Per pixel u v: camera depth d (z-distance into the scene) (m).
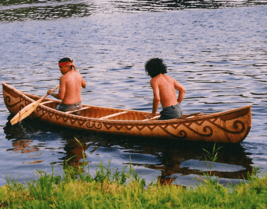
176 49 37.31
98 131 14.77
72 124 15.30
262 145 12.58
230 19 61.72
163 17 67.25
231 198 7.73
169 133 13.45
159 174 10.52
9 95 17.77
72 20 64.56
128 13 74.50
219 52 35.09
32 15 70.69
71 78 15.86
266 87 21.66
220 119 12.50
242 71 26.75
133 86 23.08
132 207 7.29
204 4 89.69
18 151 12.77
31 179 10.23
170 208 7.38
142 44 40.62
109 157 12.12
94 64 30.72
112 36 46.88
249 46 37.81
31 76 26.80
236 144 12.73
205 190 8.14
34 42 43.16
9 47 40.06
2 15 70.62
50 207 7.57
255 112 16.48
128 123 14.06
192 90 21.64
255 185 8.37
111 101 19.66
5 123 16.42
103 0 100.62
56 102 18.00
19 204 7.81
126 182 9.45
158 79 13.37
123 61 31.73
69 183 8.47
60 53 36.12
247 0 96.19
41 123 16.41
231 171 10.59
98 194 7.89
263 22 56.31
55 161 11.78
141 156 12.16
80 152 12.66
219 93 20.66
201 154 12.16
